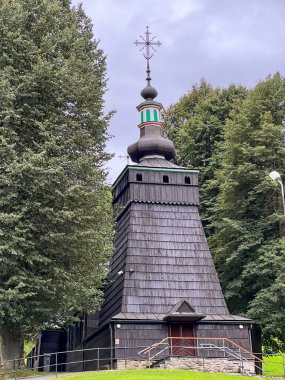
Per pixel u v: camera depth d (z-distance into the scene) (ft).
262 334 130.31
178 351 106.73
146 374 85.92
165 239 117.60
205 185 157.79
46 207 92.79
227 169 138.31
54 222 93.20
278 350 137.59
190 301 111.75
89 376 84.74
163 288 112.06
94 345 119.34
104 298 121.90
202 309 111.55
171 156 133.39
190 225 120.67
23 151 96.78
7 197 90.79
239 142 139.95
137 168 122.21
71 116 106.11
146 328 106.32
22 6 101.86
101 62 114.93
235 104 155.94
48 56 102.27
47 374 98.53
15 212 92.48
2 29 97.55
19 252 88.79
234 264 134.00
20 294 87.86
